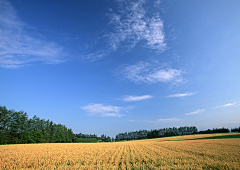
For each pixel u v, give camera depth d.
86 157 19.41
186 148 28.72
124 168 12.74
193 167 12.60
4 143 53.44
